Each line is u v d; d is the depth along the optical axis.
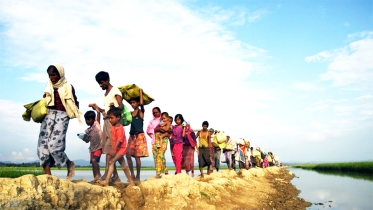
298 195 16.33
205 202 8.95
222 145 15.51
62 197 5.08
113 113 6.81
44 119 6.22
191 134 11.59
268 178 24.05
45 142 6.11
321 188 20.34
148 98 8.54
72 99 6.38
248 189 14.16
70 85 6.44
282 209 11.26
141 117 8.56
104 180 6.89
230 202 10.20
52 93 6.18
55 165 6.42
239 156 20.36
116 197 6.37
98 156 7.25
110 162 6.77
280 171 37.31
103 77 7.29
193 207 8.20
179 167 10.54
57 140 6.11
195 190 9.00
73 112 6.38
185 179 9.05
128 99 8.54
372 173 40.59
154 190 7.62
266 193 14.55
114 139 6.89
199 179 11.74
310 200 14.45
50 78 6.23
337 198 15.21
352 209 12.13
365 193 17.42
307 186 21.88
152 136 9.35
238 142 20.73
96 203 5.77
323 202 13.82
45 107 6.16
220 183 11.57
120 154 6.87
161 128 9.30
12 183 4.57
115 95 7.31
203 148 13.06
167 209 7.35
